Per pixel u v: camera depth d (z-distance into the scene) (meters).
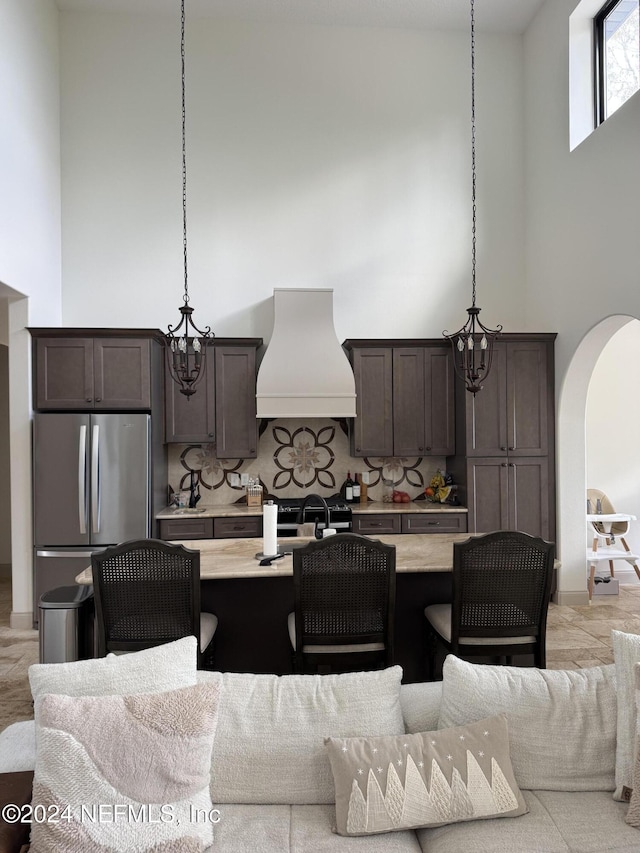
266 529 3.10
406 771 1.67
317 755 1.78
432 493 5.55
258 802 1.76
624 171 4.19
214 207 5.62
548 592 2.74
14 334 4.73
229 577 2.76
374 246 5.76
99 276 5.50
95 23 5.53
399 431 5.42
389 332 5.75
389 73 5.80
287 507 5.11
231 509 5.25
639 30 4.50
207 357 5.31
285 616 3.15
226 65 5.65
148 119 5.57
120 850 1.48
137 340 4.83
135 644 2.60
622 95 4.74
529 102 5.77
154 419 4.92
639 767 1.68
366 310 5.75
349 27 5.76
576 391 5.14
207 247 5.61
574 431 5.17
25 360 4.73
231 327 5.62
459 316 5.82
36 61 4.87
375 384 5.41
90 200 5.50
